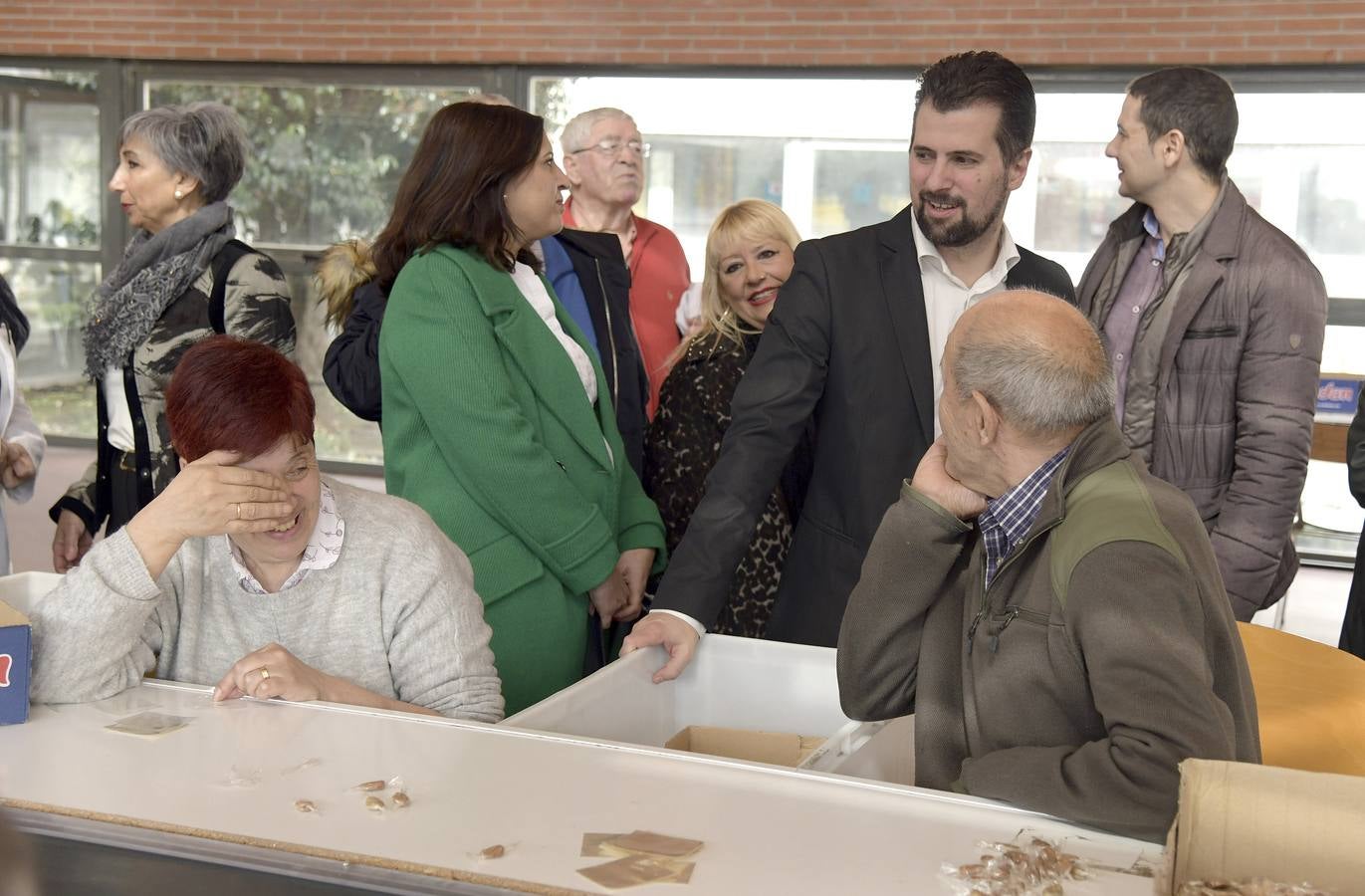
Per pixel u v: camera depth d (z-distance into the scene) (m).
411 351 2.32
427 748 1.47
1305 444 2.52
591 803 1.31
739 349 2.98
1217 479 2.61
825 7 6.80
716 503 2.19
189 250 3.02
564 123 7.25
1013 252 2.42
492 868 1.16
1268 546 2.53
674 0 6.96
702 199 7.18
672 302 4.22
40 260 7.93
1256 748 1.44
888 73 6.86
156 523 1.65
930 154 2.24
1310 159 6.43
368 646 1.82
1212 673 1.38
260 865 1.19
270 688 1.63
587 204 4.16
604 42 7.06
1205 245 2.57
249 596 1.80
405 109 7.40
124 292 3.02
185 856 1.22
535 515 2.33
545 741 1.49
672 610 2.08
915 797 1.35
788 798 1.34
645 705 1.97
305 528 1.75
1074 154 6.69
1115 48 6.51
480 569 2.32
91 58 7.68
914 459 2.32
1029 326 1.46
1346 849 1.12
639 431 3.04
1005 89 2.20
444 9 7.19
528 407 2.39
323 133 7.51
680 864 1.17
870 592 1.66
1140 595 1.32
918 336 2.31
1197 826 1.15
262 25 7.41
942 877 1.17
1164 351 2.60
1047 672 1.42
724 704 2.06
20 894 0.52
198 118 3.06
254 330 3.02
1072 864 1.19
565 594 2.42
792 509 2.79
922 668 1.65
